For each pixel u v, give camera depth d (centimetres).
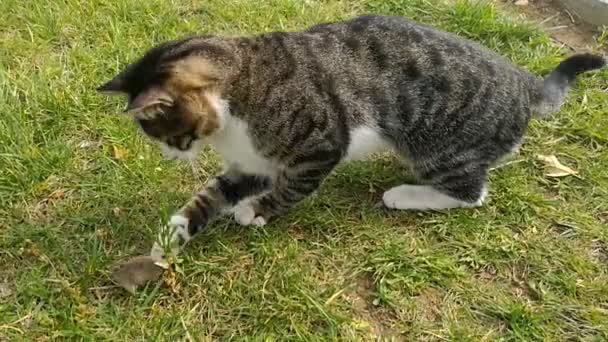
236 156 100
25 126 111
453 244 103
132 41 125
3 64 120
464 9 134
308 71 96
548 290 99
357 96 98
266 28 129
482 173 104
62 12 128
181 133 93
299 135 96
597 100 121
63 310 93
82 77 118
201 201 101
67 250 99
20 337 91
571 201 109
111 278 96
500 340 93
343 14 134
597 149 115
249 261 99
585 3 136
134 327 92
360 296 98
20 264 98
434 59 99
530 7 141
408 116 100
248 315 94
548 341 94
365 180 109
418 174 106
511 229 105
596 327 95
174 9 131
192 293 96
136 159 108
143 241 101
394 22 102
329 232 103
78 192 105
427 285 98
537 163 113
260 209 103
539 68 126
